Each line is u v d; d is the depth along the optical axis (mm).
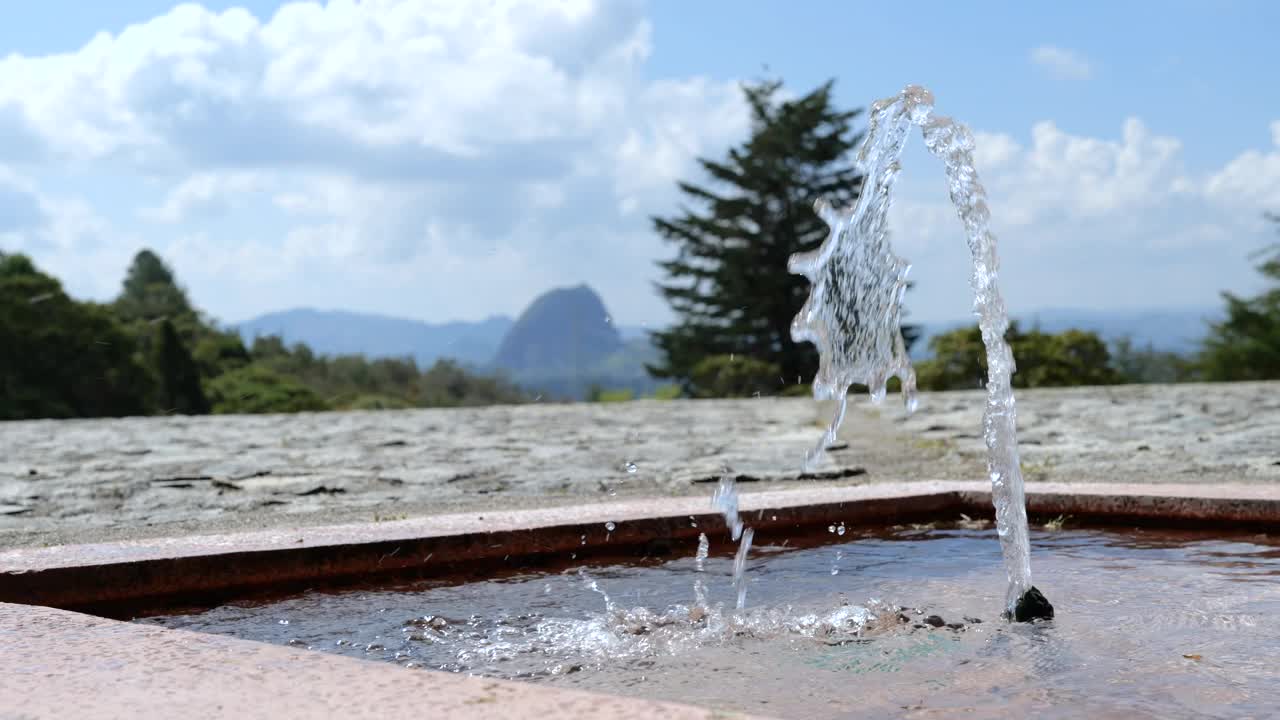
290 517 3803
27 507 4223
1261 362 27281
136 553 2428
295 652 1536
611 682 1770
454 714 1229
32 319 34219
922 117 2828
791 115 32844
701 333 32625
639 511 3031
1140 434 6191
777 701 1635
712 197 33344
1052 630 2021
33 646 1598
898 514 3328
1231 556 2711
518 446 6723
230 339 47875
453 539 2697
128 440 7738
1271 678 1685
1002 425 2502
